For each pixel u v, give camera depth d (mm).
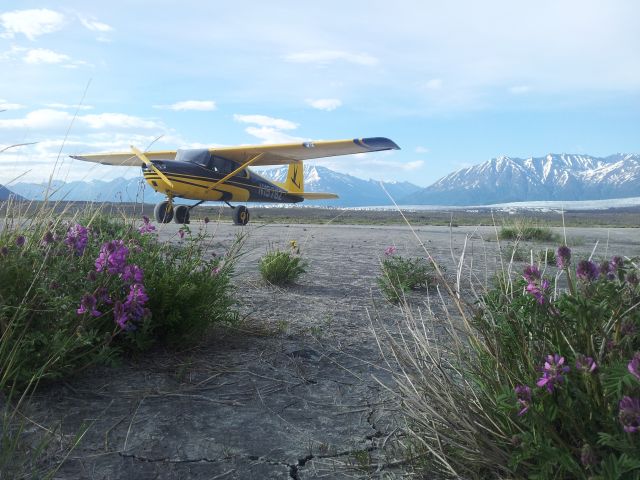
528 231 13805
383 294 5801
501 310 2135
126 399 2748
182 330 3580
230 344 3807
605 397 1567
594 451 1572
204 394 2908
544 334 1925
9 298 2682
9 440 2148
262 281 6332
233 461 2213
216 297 3883
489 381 2012
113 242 3031
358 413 2756
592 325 1756
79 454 2162
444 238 14578
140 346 3141
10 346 2607
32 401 2588
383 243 12867
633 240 16484
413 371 2400
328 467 2197
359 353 3736
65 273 2932
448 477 2033
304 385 3129
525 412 1601
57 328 2777
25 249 3020
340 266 8320
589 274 1752
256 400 2873
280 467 2184
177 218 18922
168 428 2469
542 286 1832
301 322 4504
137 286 2859
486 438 1864
